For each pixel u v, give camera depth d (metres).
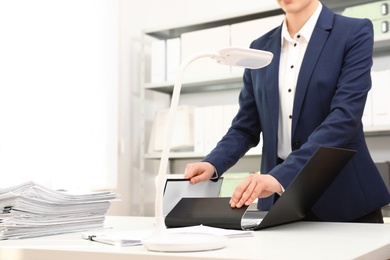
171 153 3.12
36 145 2.54
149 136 3.49
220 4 3.37
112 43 3.01
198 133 3.04
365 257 0.76
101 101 2.91
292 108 1.49
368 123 2.48
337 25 1.46
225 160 1.43
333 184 1.40
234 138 1.54
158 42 3.26
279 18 2.84
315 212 1.40
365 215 1.44
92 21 2.89
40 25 2.60
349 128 1.31
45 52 2.62
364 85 1.38
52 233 1.10
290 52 1.52
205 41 3.08
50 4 2.66
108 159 2.93
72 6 2.78
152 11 3.62
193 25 3.18
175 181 1.30
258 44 1.61
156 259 0.75
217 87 3.32
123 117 3.37
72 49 2.76
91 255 0.80
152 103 3.53
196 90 3.43
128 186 3.38
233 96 3.30
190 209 1.19
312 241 0.89
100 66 2.92
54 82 2.65
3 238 1.01
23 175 2.46
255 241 0.90
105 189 2.90
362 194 1.41
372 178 1.44
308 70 1.44
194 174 1.34
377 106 2.46
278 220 1.13
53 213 1.10
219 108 2.98
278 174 1.13
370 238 0.94
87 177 2.79
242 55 0.97
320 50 1.44
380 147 2.75
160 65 3.25
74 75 2.77
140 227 1.23
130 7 3.47
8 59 2.44
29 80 2.52
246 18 3.05
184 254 0.74
